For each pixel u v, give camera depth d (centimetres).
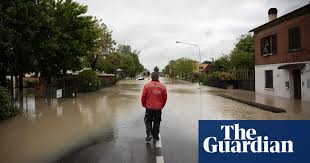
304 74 1995
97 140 905
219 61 5166
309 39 1933
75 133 1013
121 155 734
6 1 1697
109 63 6375
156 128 873
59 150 795
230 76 3966
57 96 2372
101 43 4544
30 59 1975
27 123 1219
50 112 1560
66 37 2312
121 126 1139
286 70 2242
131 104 1967
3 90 1358
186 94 2941
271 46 2441
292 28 2119
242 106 1831
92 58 4634
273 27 2408
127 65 9856
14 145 852
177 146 816
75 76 3241
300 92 2127
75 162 685
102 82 4219
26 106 1830
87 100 2262
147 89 861
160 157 713
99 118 1348
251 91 3241
